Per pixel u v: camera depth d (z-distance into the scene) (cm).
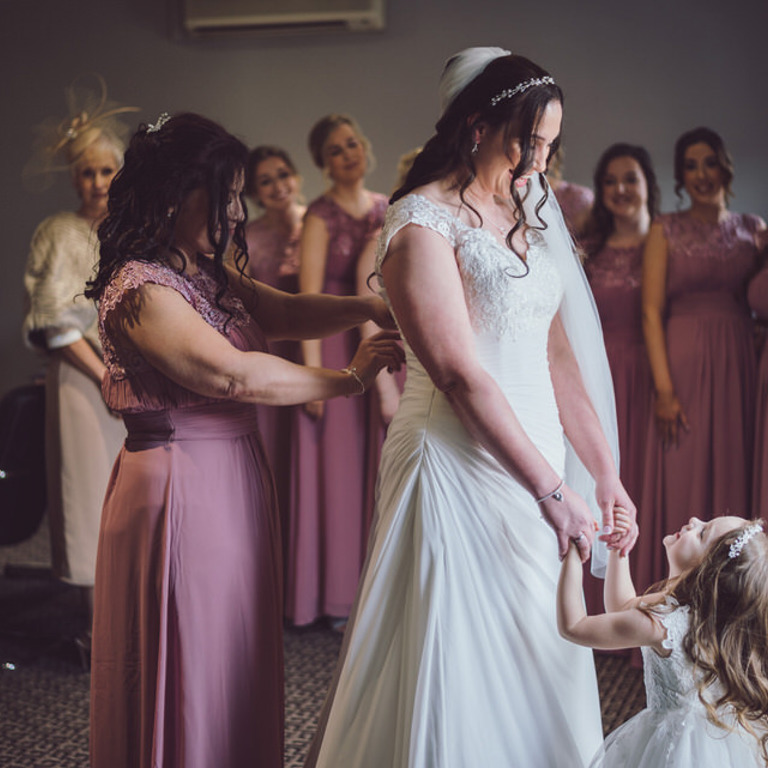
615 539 209
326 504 396
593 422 217
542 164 196
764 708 187
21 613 422
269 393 196
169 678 203
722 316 357
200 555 202
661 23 605
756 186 599
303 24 642
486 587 193
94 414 365
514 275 195
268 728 212
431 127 642
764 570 189
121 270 199
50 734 305
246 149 205
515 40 626
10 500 386
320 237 394
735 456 353
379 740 195
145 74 672
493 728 189
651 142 612
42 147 379
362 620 198
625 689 335
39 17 679
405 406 207
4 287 693
